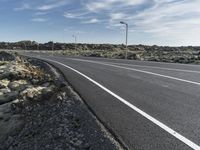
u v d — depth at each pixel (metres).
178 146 6.16
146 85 14.15
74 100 10.89
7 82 16.89
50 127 8.92
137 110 9.13
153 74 18.91
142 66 25.75
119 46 158.38
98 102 10.33
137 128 7.38
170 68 23.38
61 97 11.36
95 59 40.34
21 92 13.47
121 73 19.75
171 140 6.52
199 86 13.65
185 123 7.73
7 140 9.86
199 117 8.27
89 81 15.62
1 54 43.06
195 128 7.31
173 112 8.84
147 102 10.26
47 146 7.68
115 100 10.65
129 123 7.80
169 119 8.10
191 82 14.98
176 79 16.25
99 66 26.20
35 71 21.25
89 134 7.38
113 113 8.82
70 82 15.14
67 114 9.38
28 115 10.84
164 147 6.12
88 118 8.48
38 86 15.22
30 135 9.30
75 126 8.21
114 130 7.26
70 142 7.27
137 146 6.22
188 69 22.23
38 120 10.07
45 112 10.41
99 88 13.29
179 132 7.03
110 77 17.47
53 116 9.72
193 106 9.59
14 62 27.31
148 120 8.04
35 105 11.31
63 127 8.41
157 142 6.41
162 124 7.66
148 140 6.54
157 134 6.92
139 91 12.45
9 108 11.82
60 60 37.38
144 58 46.12
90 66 26.23
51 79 16.20
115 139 6.71
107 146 6.40
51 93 11.88
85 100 10.66
